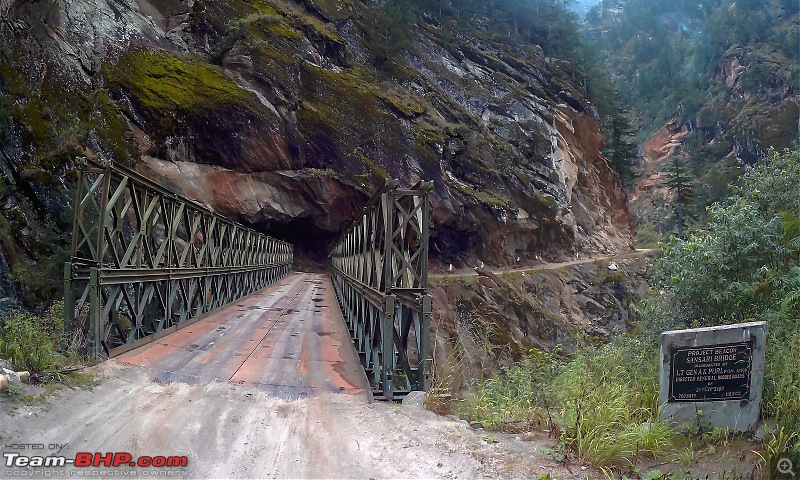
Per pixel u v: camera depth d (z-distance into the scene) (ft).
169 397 17.17
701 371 15.21
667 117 393.50
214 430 14.56
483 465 13.30
